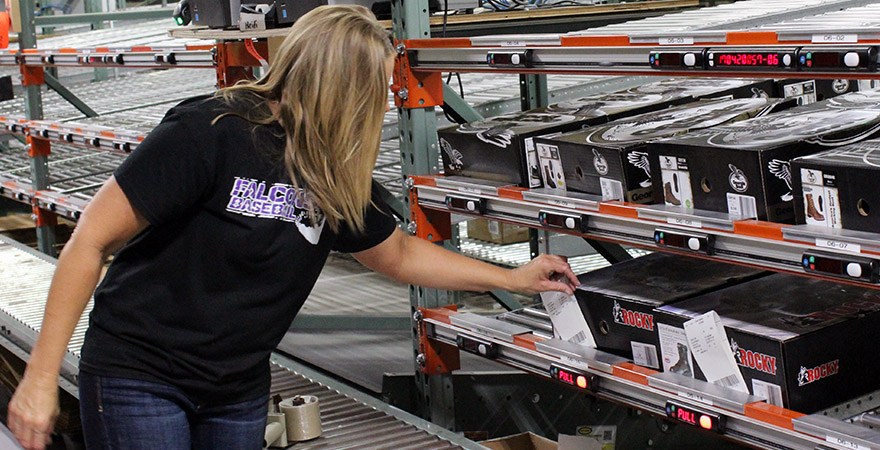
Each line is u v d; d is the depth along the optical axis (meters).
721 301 2.29
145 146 1.68
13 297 4.38
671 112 2.64
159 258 1.75
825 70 1.81
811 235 1.84
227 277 1.76
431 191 2.87
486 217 2.68
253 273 1.77
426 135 2.96
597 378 2.40
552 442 2.77
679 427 3.13
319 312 4.38
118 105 6.30
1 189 6.09
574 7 3.29
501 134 2.64
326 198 1.75
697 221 2.06
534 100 3.61
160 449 1.80
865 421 1.91
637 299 2.34
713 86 3.06
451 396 3.15
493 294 3.52
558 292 2.54
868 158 1.84
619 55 2.22
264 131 1.73
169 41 4.34
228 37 3.02
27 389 1.73
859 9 2.33
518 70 2.49
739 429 2.05
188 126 1.68
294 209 1.76
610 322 2.43
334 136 1.70
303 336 4.41
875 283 1.75
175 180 1.66
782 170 1.97
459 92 4.02
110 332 1.78
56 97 7.16
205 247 1.74
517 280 2.40
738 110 2.52
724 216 2.04
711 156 2.06
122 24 9.06
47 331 1.71
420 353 3.10
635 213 2.20
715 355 2.11
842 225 1.85
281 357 3.51
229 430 1.93
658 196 2.24
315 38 1.68
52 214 5.70
